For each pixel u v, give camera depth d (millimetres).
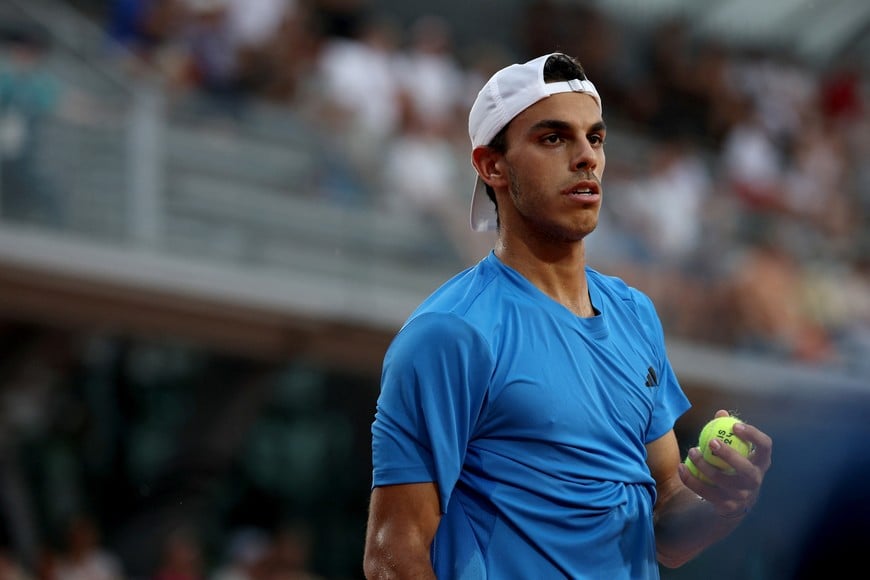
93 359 48531
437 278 44312
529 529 10594
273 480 52062
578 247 11438
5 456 45125
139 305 42688
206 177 41750
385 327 44406
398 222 44000
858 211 55969
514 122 11320
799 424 15234
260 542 45125
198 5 43719
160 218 41344
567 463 10688
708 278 48406
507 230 11484
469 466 10750
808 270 51250
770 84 61531
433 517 10625
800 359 49281
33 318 42125
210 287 42281
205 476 47562
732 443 11188
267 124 42469
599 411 10875
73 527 41188
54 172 39688
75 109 39750
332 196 43344
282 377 52531
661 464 11945
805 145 58469
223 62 43656
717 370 47875
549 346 10891
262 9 44875
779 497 26500
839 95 63000
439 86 46594
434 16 55969
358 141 43750
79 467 47969
